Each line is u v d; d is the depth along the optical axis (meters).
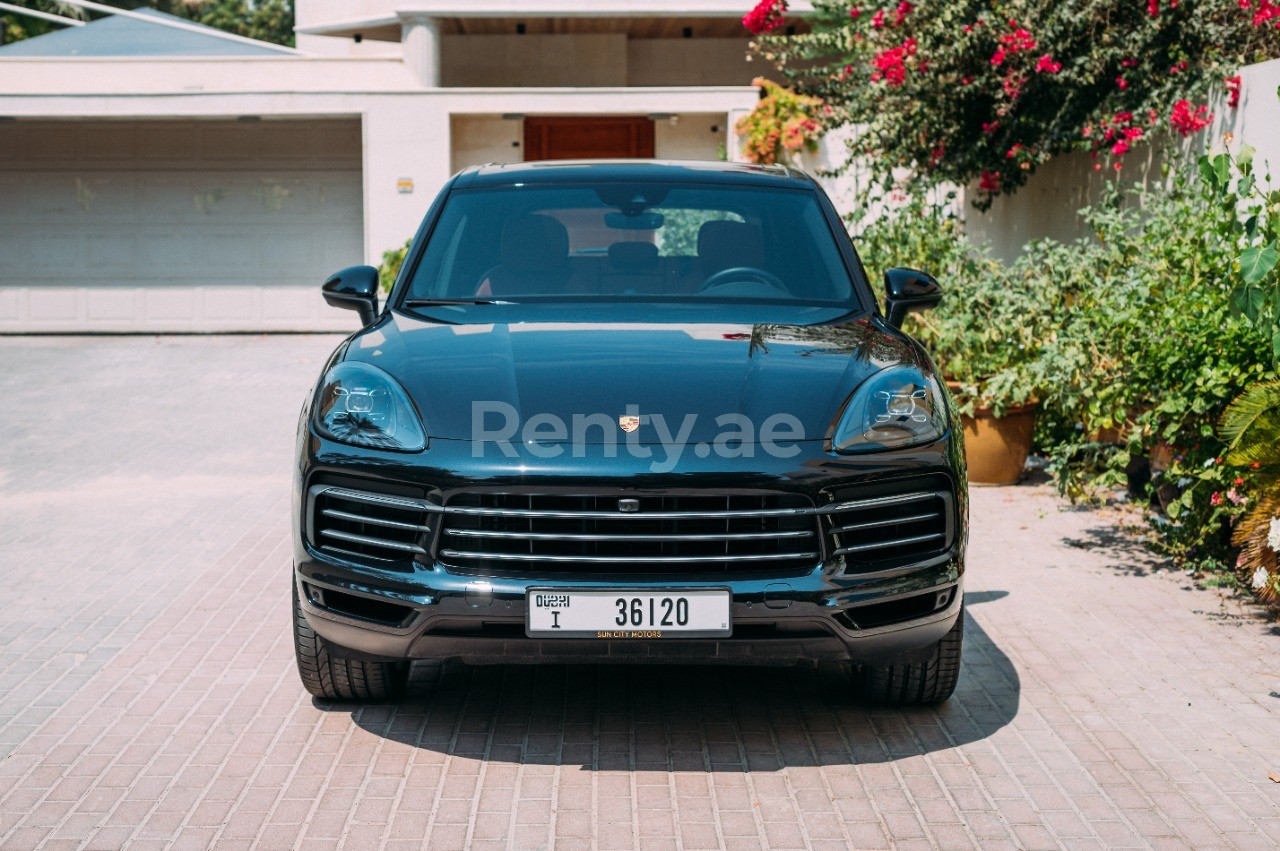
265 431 9.78
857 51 11.16
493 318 4.25
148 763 3.72
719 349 3.91
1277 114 7.48
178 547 6.34
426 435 3.51
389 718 4.07
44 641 4.87
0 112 17.05
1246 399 4.96
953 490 3.64
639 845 3.23
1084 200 10.07
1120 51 8.81
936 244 9.05
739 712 4.14
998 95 9.28
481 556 3.42
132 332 18.20
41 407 10.98
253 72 18.31
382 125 17.12
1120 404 6.23
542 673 4.50
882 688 4.10
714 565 3.44
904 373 3.79
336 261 18.62
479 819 3.37
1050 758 3.79
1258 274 4.87
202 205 18.53
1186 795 3.55
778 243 4.71
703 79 19.50
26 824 3.33
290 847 3.21
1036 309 7.43
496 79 19.23
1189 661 4.68
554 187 4.92
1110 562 6.04
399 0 17.61
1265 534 4.97
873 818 3.39
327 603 3.67
